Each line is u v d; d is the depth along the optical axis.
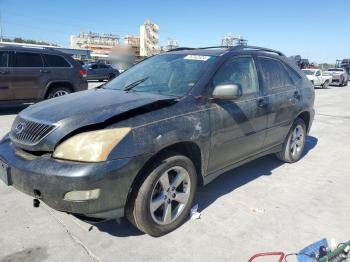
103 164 2.67
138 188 2.97
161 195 3.16
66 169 2.64
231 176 4.84
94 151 2.68
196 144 3.34
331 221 3.63
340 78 29.34
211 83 3.62
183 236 3.25
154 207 3.09
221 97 3.43
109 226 3.37
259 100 4.22
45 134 2.87
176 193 3.29
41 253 2.93
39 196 2.79
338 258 2.83
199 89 3.50
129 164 2.77
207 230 3.36
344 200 4.18
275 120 4.61
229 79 3.88
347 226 3.54
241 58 4.18
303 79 5.48
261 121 4.29
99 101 3.29
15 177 2.90
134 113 2.99
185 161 3.26
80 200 2.65
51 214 3.56
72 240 3.12
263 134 4.42
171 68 3.98
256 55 4.49
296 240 3.24
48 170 2.68
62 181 2.63
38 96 9.80
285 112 4.81
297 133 5.44
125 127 2.83
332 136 7.87
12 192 4.06
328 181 4.80
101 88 4.21
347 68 42.56
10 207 3.69
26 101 9.63
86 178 2.62
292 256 3.00
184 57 4.12
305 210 3.86
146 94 3.56
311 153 6.27
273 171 5.10
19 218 3.47
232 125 3.78
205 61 3.86
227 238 3.24
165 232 3.25
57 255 2.91
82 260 2.86
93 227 3.34
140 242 3.13
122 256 2.93
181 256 2.95
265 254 2.99
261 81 4.40
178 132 3.12
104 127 2.81
